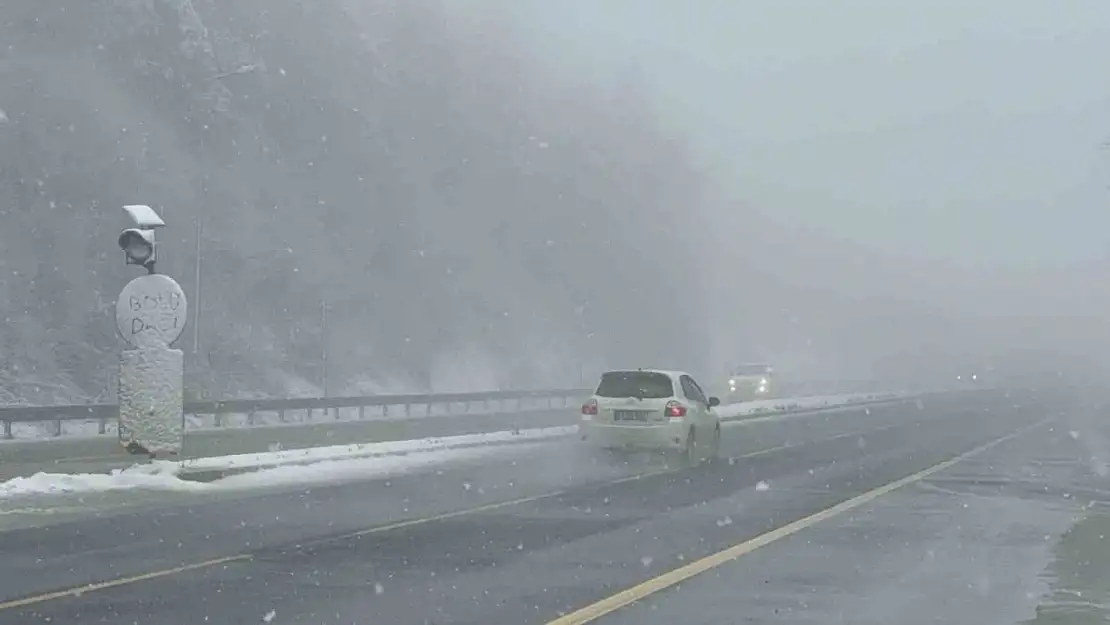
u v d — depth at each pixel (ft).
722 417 154.51
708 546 51.31
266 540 52.08
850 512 64.23
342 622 35.24
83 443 108.06
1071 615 37.52
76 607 37.27
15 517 59.36
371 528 56.13
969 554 50.19
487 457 97.86
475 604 38.06
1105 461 99.86
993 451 110.63
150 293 78.59
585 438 91.91
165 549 49.42
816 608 38.09
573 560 47.14
